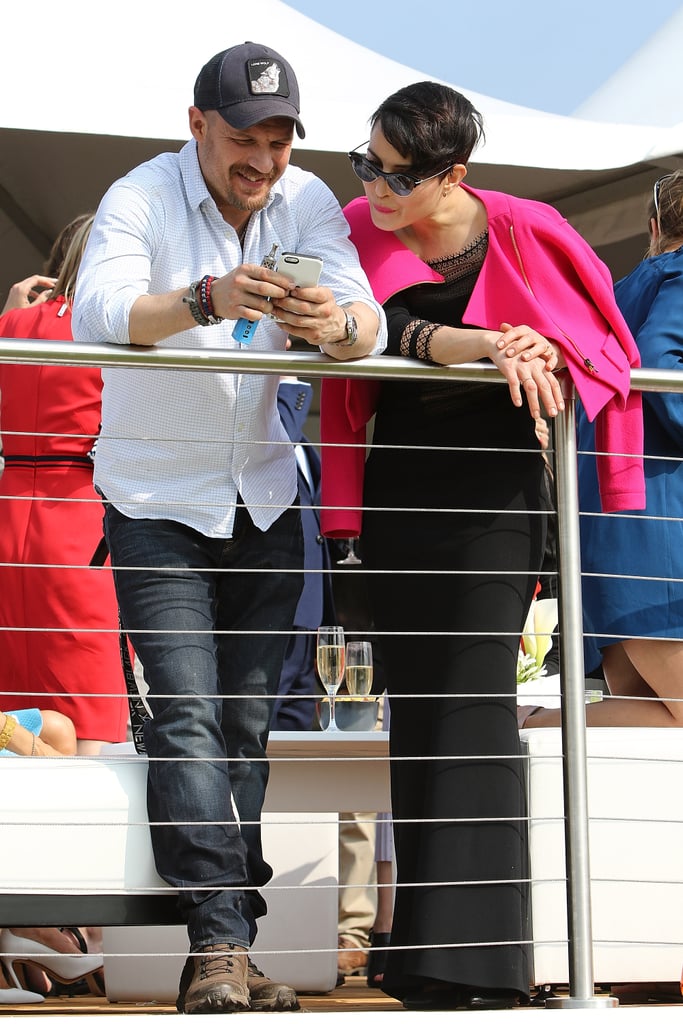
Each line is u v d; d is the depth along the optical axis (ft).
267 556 15.49
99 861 14.93
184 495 15.08
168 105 25.76
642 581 17.94
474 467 15.47
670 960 16.72
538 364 14.60
